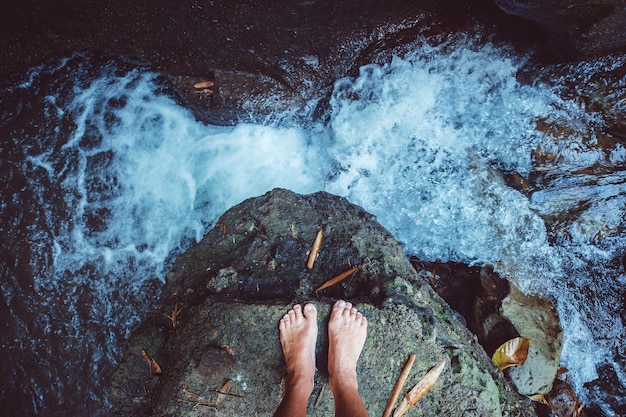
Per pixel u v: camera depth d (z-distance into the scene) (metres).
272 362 1.30
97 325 1.87
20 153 1.99
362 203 2.11
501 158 2.01
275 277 1.43
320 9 1.79
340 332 1.30
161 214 2.06
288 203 1.58
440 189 2.04
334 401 1.28
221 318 1.33
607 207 1.96
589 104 1.89
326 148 2.13
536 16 1.66
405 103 2.05
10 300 1.83
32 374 1.78
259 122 2.11
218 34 1.88
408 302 1.37
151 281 1.97
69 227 1.95
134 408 1.38
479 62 1.96
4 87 2.07
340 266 1.45
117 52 2.07
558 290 1.94
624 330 1.97
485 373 1.39
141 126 2.11
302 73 1.99
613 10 1.53
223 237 1.54
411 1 1.87
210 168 2.14
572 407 1.86
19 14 1.90
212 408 1.26
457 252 2.02
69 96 2.08
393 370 1.32
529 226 1.98
